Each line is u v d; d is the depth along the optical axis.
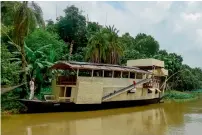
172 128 17.52
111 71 28.66
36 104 21.16
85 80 24.39
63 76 24.66
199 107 30.80
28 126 17.05
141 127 17.80
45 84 31.78
